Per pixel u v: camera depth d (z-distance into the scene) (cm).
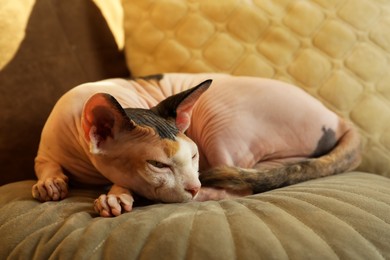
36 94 88
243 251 55
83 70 95
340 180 75
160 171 68
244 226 58
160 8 101
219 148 83
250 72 97
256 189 77
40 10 92
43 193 70
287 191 69
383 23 97
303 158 85
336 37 96
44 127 81
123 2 104
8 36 87
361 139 91
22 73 87
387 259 56
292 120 84
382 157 92
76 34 95
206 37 99
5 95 85
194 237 57
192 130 87
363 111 94
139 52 101
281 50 97
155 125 70
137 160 68
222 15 99
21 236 62
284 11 99
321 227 58
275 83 87
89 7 98
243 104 85
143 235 58
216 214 61
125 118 67
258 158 84
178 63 99
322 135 85
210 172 77
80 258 57
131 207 66
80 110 78
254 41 98
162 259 56
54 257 58
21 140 86
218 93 86
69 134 77
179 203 68
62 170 79
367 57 96
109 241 58
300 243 56
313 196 64
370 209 62
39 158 80
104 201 65
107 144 69
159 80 91
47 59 90
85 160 78
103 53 99
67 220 62
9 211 67
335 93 94
